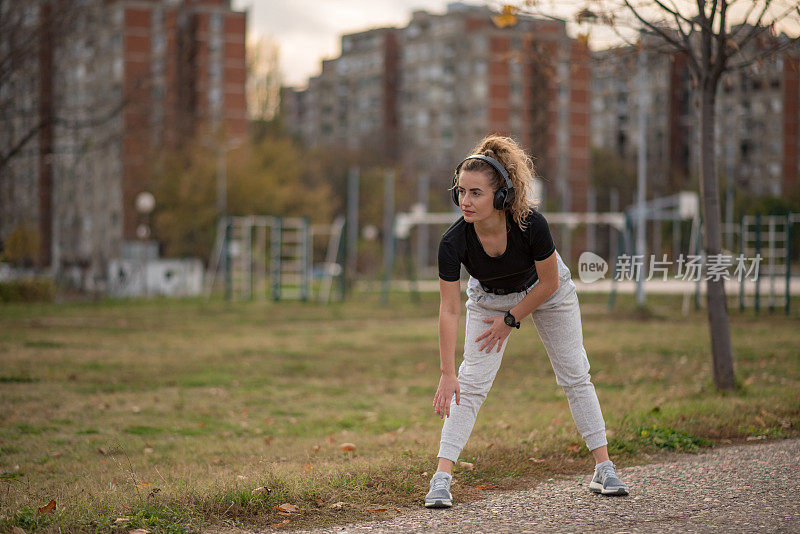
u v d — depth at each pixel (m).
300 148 80.44
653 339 15.23
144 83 29.42
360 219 67.06
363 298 31.41
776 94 78.44
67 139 33.25
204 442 6.82
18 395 9.02
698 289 22.73
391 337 16.62
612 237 48.34
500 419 7.48
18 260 32.28
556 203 67.88
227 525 3.89
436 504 4.11
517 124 88.31
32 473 5.55
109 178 43.91
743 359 11.79
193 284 37.62
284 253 49.44
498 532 3.68
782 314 20.86
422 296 32.69
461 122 90.31
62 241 40.19
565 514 3.96
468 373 4.22
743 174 78.75
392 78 104.25
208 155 52.72
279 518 4.00
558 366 4.38
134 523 3.79
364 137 87.94
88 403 8.66
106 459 6.05
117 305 26.75
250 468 5.42
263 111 73.62
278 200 53.66
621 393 8.83
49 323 18.86
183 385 10.15
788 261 20.84
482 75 88.38
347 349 14.47
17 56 21.62
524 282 4.14
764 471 4.77
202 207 50.94
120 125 31.52
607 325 18.62
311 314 23.25
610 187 78.56
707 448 5.61
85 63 31.12
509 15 8.13
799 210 47.22
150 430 7.39
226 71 74.38
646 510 3.99
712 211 8.20
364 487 4.51
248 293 31.52
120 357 12.71
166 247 54.78
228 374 11.15
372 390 9.93
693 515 3.88
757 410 6.82
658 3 7.88
